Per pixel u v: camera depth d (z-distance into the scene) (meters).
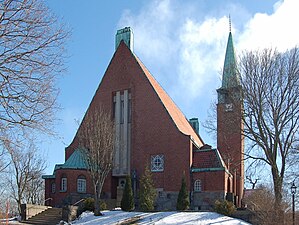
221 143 40.25
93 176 33.50
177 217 29.50
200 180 38.56
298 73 31.30
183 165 39.34
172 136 40.62
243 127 33.00
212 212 31.12
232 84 33.59
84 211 33.62
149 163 41.34
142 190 35.31
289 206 29.42
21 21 11.08
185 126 48.31
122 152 43.50
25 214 33.06
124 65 45.62
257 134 31.64
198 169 38.81
